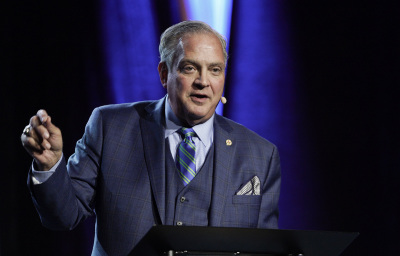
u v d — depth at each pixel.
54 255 11.62
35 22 12.11
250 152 5.77
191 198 5.33
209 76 5.35
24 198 11.58
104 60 12.26
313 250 4.26
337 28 12.20
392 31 11.90
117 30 12.32
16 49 11.96
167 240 3.83
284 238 4.02
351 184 11.95
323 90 12.17
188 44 5.36
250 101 12.29
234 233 3.86
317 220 12.01
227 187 5.48
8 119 11.66
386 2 11.93
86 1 12.33
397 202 11.66
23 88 11.90
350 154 11.99
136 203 5.21
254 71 12.33
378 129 11.92
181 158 5.49
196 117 5.44
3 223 11.34
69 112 12.04
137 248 3.97
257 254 4.21
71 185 4.86
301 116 12.18
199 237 3.84
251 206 5.50
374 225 11.77
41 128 4.18
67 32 12.23
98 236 5.27
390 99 11.86
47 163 4.48
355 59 12.11
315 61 12.23
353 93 12.08
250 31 12.39
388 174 11.77
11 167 11.54
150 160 5.39
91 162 5.44
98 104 12.15
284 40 12.32
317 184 12.05
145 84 12.23
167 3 12.36
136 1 12.36
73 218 5.00
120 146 5.48
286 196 12.09
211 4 12.38
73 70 12.15
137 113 5.75
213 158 5.59
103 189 5.31
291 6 12.33
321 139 12.12
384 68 11.93
